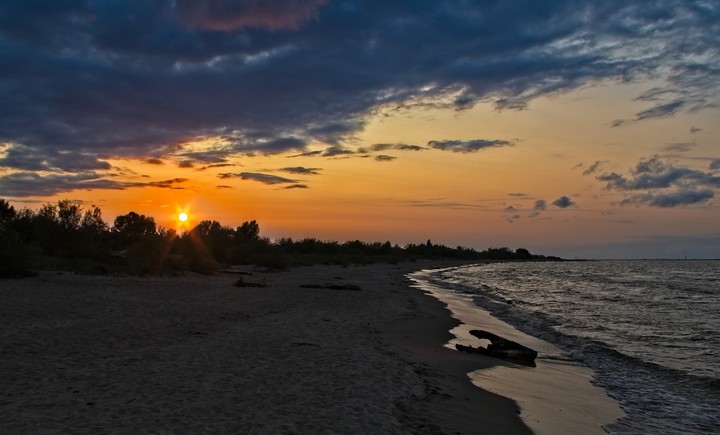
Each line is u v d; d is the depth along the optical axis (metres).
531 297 32.31
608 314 23.92
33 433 5.84
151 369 8.96
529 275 64.19
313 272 46.03
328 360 10.55
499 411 8.42
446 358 12.30
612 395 10.08
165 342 11.28
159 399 7.37
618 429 8.04
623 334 18.11
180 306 16.94
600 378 11.49
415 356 12.13
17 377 8.00
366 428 6.82
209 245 43.56
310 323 15.47
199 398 7.53
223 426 6.49
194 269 33.97
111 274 25.81
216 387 8.13
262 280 31.77
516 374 11.33
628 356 13.95
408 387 9.11
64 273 23.34
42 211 28.53
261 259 45.69
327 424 6.84
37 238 28.06
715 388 10.71
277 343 11.95
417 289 34.72
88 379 8.14
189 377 8.61
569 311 24.91
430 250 133.75
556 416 8.46
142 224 43.00
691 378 11.55
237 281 28.00
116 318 13.73
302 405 7.55
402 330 16.06
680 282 52.41
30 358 9.14
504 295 33.47
